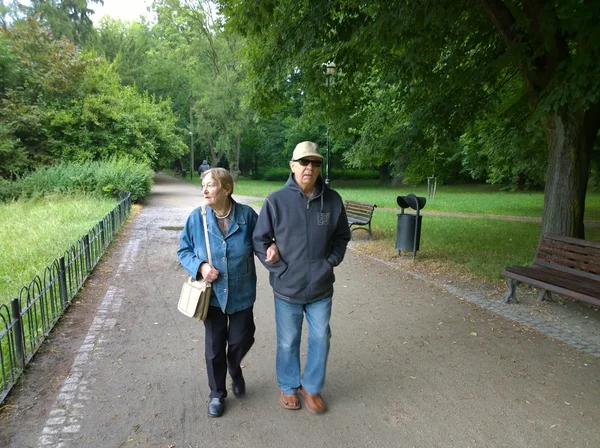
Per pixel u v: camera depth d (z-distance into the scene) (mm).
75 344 4055
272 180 45781
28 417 2887
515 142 10984
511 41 5727
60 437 2682
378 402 3119
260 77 8148
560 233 6059
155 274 6625
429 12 5344
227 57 29031
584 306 5176
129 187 16562
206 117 32562
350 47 7035
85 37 33750
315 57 7773
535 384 3373
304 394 3049
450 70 7730
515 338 4254
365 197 22703
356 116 10031
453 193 26312
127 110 21125
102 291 5730
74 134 18750
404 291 5848
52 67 18797
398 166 9516
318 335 2914
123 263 7324
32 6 31125
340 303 5348
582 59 4688
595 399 3162
